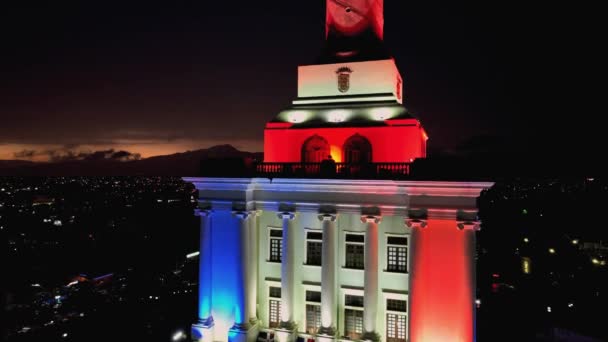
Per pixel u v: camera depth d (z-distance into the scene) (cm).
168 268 9288
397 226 2661
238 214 2791
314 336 2772
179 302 6262
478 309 3872
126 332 4881
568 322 4709
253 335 2816
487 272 7581
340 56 3306
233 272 2833
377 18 3450
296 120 3189
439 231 2427
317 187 2717
